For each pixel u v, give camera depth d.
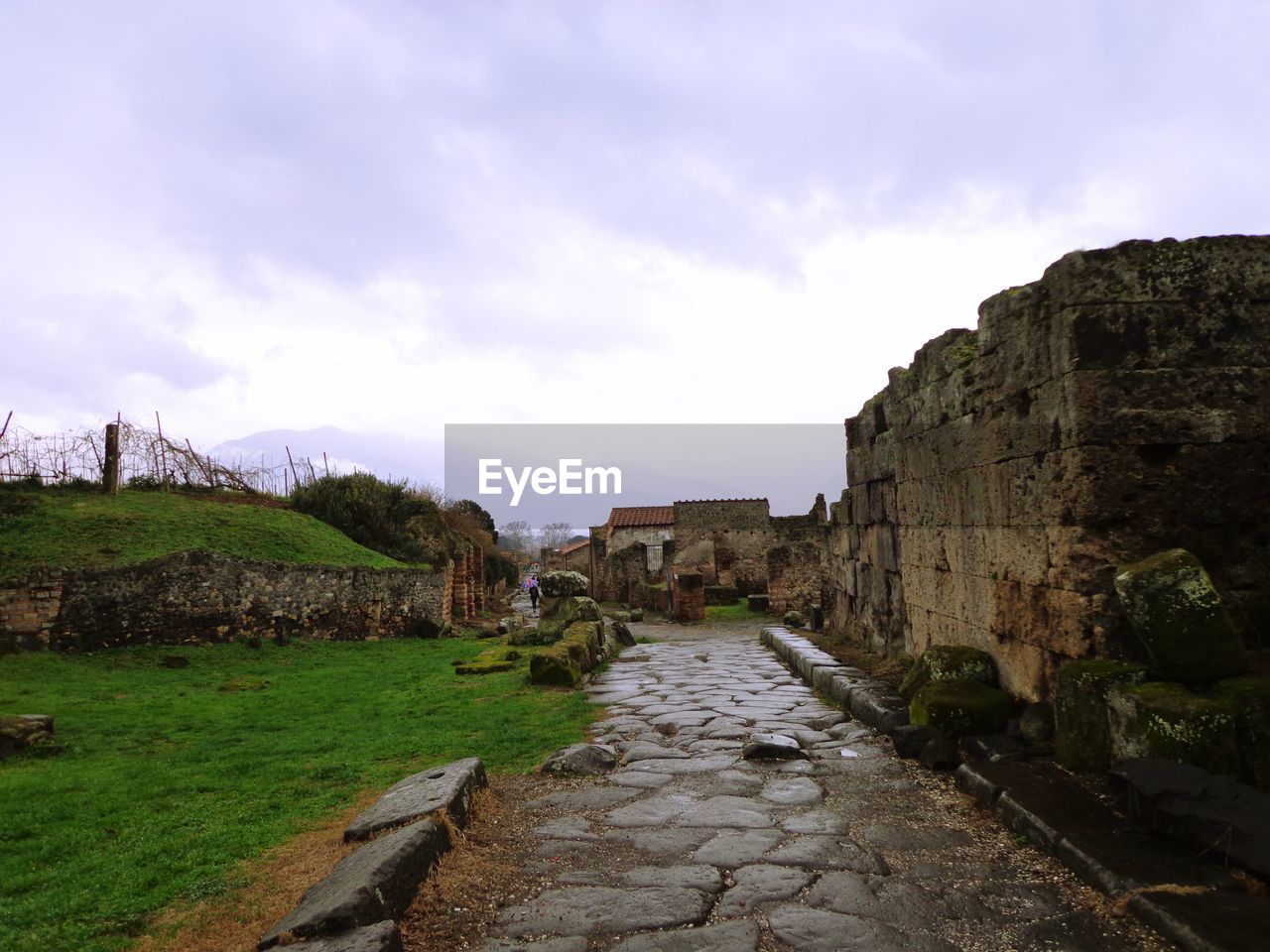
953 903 3.67
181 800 5.57
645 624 26.14
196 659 13.82
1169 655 4.89
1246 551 5.75
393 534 24.05
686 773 6.09
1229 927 3.08
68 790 5.86
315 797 5.56
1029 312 6.56
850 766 6.23
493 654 13.59
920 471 9.55
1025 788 4.81
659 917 3.55
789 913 3.58
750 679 11.12
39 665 12.18
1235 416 5.76
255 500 22.75
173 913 3.62
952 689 6.84
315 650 15.97
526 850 4.44
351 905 3.15
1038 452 6.45
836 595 14.86
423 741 7.29
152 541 16.16
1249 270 5.85
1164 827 3.96
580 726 7.88
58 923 3.51
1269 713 4.39
